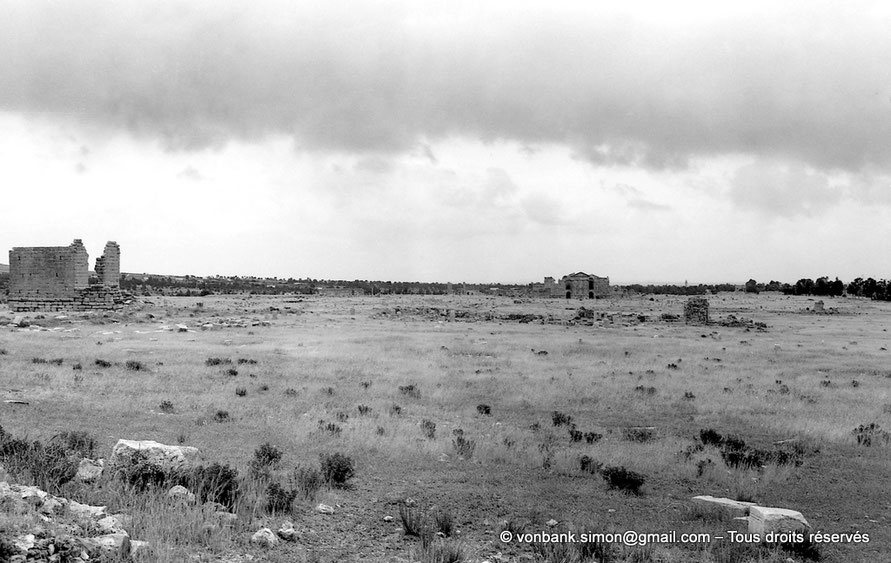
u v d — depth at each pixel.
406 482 15.88
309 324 70.75
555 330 70.62
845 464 19.70
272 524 12.07
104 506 11.43
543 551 11.99
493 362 43.22
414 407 26.80
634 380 35.97
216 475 13.23
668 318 84.81
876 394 32.12
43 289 70.56
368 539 12.09
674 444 21.66
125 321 64.31
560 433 22.95
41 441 15.59
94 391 25.33
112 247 76.38
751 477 17.97
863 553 12.77
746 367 42.53
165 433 18.89
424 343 53.72
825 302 139.75
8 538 8.59
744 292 185.50
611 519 14.08
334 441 19.45
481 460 18.69
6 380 26.42
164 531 10.62
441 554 11.28
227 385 29.20
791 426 24.72
